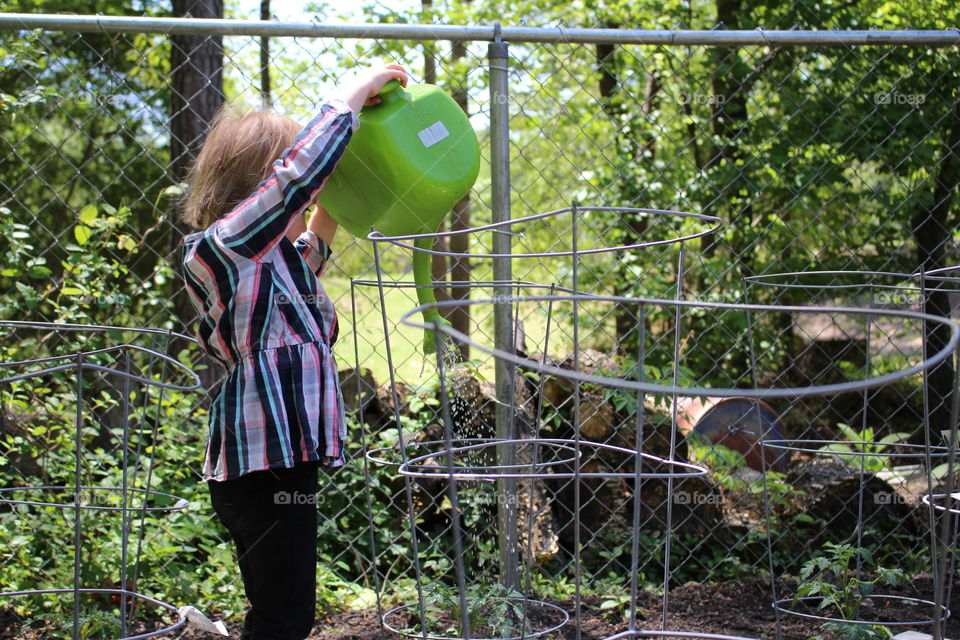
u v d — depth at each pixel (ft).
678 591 9.74
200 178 6.17
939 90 14.07
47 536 8.80
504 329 8.40
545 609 8.93
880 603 9.25
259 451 5.57
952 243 12.62
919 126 15.47
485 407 10.28
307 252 6.94
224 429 5.65
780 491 11.05
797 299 19.07
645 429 11.18
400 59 12.48
